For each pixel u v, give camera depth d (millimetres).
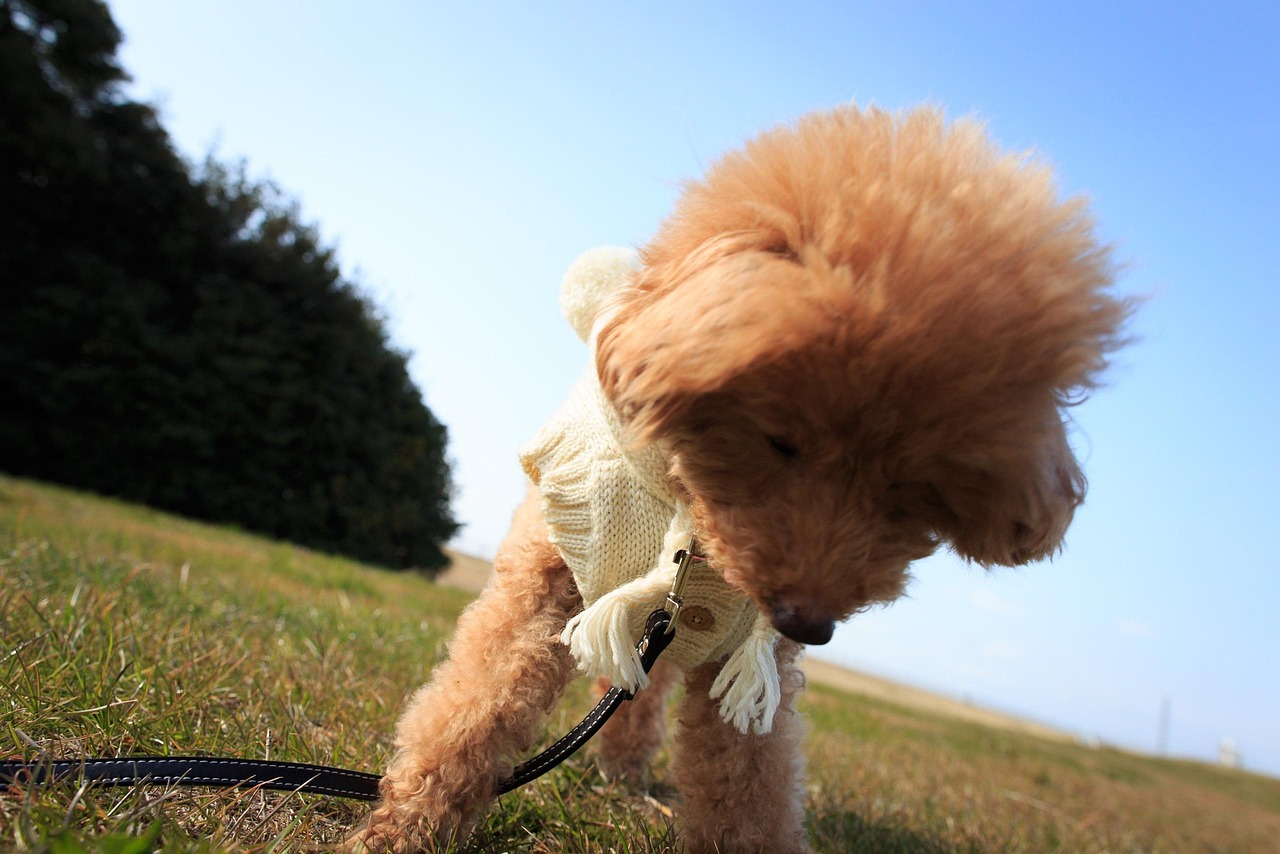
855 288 295
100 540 1318
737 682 387
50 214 4566
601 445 412
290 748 457
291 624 839
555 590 428
